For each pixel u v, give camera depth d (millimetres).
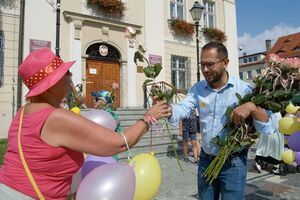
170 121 2598
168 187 5496
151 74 2420
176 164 7430
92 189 1626
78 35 10930
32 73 1736
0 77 9500
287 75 2551
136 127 1813
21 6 9984
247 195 5051
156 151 8344
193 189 5375
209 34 15078
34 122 1625
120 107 11633
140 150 8164
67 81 1868
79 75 10875
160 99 2389
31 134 1610
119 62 12133
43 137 1604
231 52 16219
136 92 12375
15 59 9781
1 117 9406
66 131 1601
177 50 13906
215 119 2645
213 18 15977
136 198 1842
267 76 2537
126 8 12195
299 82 2615
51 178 1629
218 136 2561
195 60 14523
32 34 9984
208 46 2553
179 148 8773
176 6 14375
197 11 11023
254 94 2506
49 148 1597
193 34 14531
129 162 1941
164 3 13703
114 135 1669
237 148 2471
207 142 2707
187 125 7828
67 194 1917
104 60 11789
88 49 11422
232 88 2627
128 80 12180
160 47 13273
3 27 9656
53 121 1606
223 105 2615
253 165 6992
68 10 10820
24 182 1596
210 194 2736
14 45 9797
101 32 11539
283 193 5168
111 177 1660
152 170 1908
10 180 1615
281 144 6383
